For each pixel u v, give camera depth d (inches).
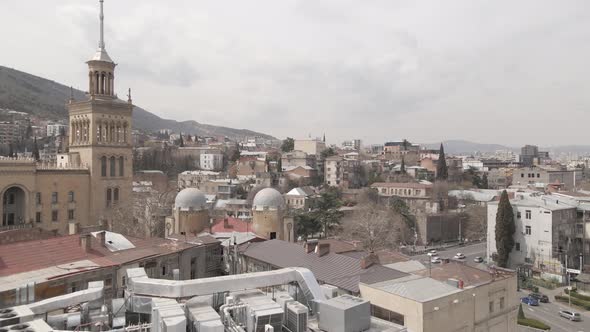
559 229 3981.3
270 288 1231.5
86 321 1048.2
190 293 1087.0
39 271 1664.6
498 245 4124.0
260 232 3120.1
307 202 6835.6
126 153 4338.1
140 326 1000.2
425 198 7150.6
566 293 3553.2
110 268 1796.3
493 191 7342.5
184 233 2965.1
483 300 1754.4
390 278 1761.8
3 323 921.5
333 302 1163.3
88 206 4087.1
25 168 3617.1
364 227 4820.4
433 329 1505.9
